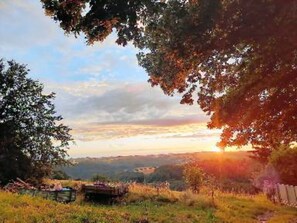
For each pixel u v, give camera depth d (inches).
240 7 382.0
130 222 591.2
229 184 2142.0
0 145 1604.3
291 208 1144.8
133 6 406.6
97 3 403.5
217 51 475.2
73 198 916.0
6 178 1535.4
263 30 388.8
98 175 1883.6
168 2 414.9
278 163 1627.7
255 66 496.1
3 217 456.8
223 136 612.4
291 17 367.2
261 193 1611.7
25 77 1711.4
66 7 404.8
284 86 506.0
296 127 577.6
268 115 553.6
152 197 1056.2
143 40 458.6
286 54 430.9
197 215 800.9
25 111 1686.8
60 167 1728.6
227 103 546.9
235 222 756.0
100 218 553.0
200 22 399.5
